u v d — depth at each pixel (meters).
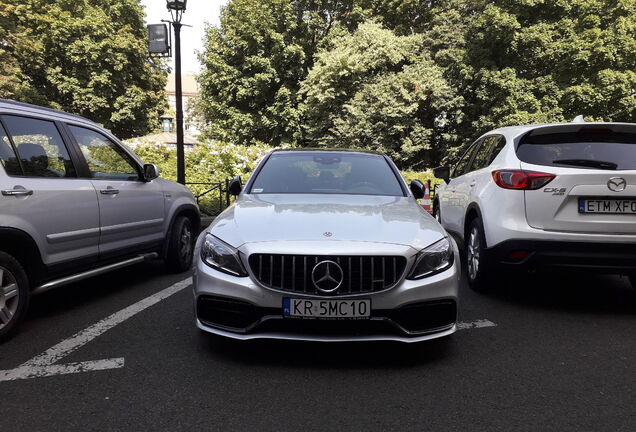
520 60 23.77
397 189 4.28
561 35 23.20
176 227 5.66
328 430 2.26
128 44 33.03
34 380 2.78
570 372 2.96
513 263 4.27
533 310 4.32
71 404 2.49
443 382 2.80
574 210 4.05
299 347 3.33
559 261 4.08
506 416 2.41
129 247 4.82
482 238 4.59
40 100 30.09
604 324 3.95
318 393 2.64
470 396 2.62
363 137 25.62
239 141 29.81
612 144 4.20
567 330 3.78
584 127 4.25
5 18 24.20
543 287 5.23
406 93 24.06
